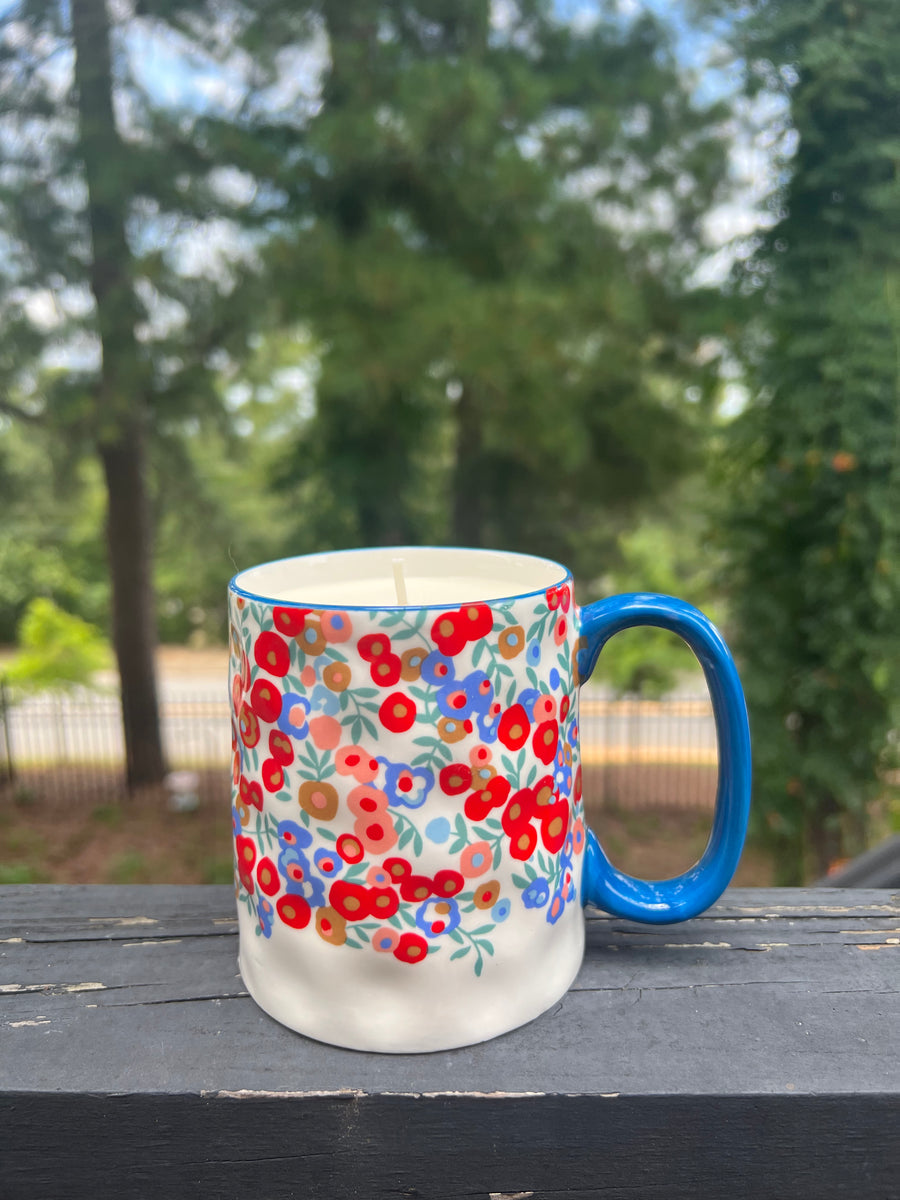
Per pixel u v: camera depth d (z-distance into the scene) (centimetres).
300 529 699
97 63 505
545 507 788
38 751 980
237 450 680
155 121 509
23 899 71
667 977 59
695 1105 48
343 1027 51
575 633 54
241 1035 53
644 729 971
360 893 48
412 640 46
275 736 49
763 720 304
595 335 526
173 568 1158
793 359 268
